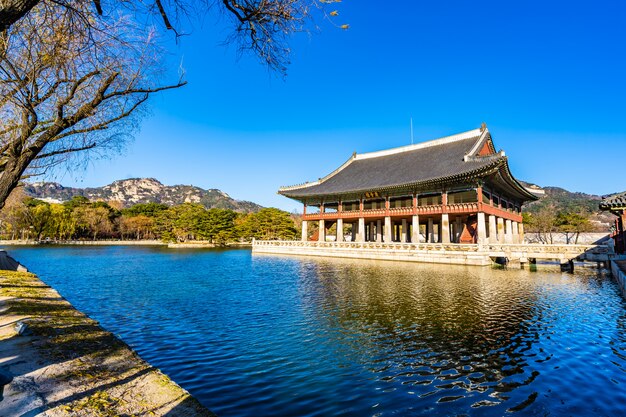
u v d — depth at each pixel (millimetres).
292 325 14180
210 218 97875
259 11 6352
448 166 47469
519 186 48531
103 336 7664
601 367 9961
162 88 10328
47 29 8453
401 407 7773
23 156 9047
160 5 6348
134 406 4469
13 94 8820
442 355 10906
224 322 14656
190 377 9336
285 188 65812
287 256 54500
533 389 8641
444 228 43781
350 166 67062
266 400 8102
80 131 10234
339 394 8383
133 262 46156
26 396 4605
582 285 24109
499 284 24531
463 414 7480
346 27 6258
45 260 49406
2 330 7750
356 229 68188
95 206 113438
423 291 21719
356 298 19641
